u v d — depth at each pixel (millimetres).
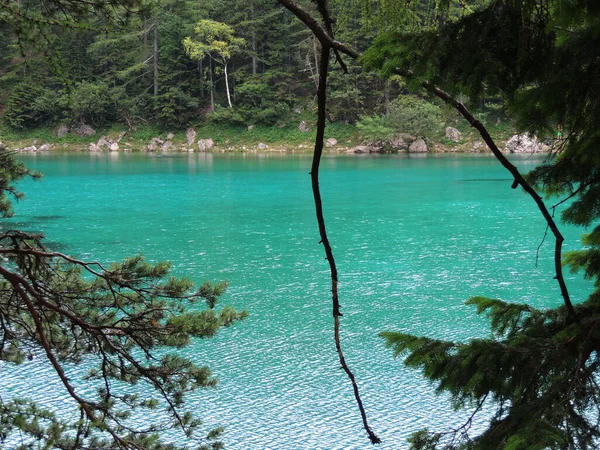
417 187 41844
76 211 33562
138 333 6273
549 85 2518
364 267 21328
